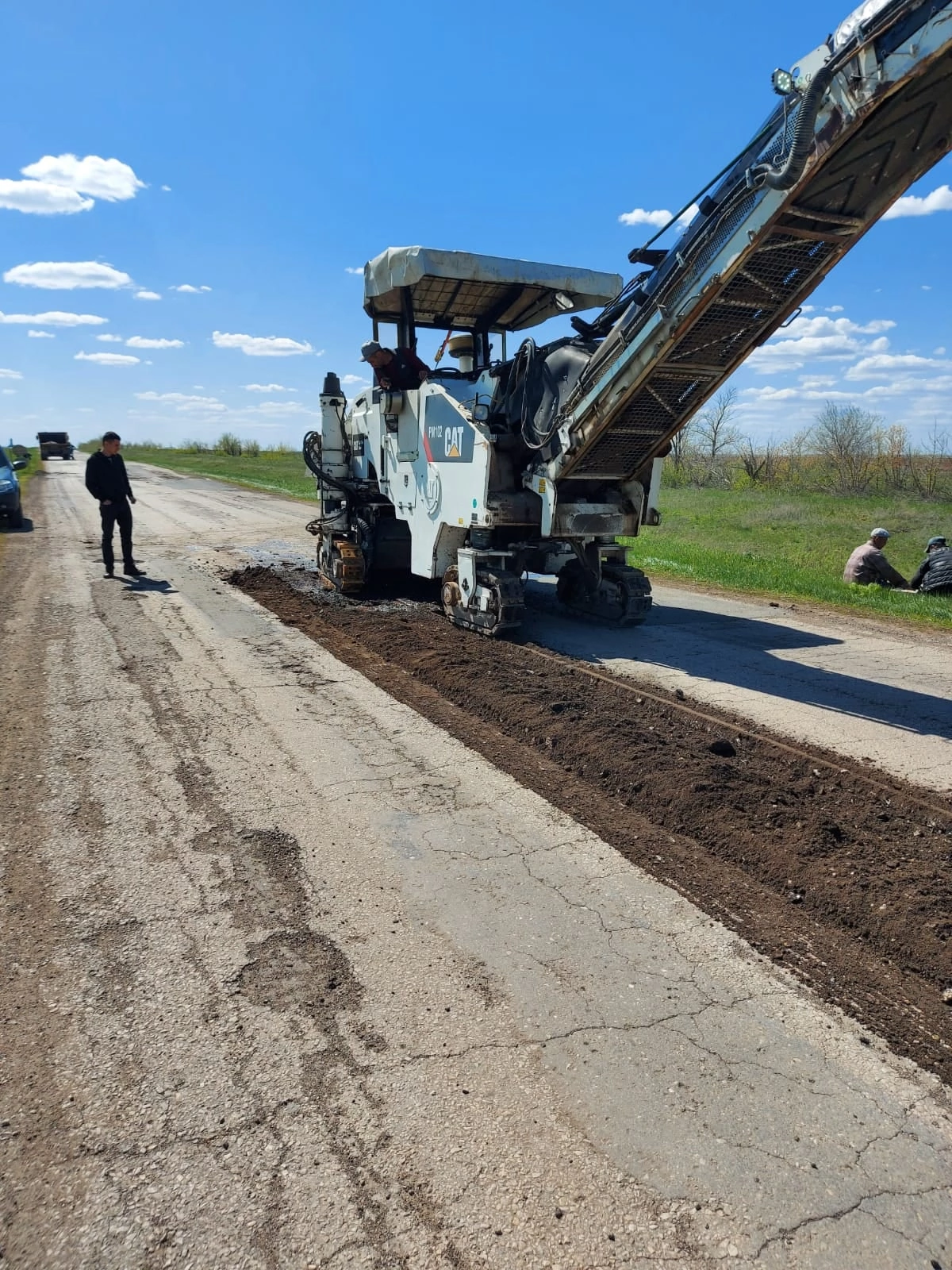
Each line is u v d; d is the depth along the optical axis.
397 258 8.43
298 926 3.38
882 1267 2.02
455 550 8.80
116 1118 2.41
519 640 8.15
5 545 13.79
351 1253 2.02
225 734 5.48
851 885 3.69
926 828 4.25
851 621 9.77
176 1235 2.06
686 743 5.27
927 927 3.36
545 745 5.39
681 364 6.38
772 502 26.89
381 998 2.95
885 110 4.51
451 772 4.97
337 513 11.07
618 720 5.63
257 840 4.08
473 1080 2.58
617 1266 2.01
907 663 7.75
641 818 4.45
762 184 5.07
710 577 12.58
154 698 6.16
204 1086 2.54
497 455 7.91
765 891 3.74
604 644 8.23
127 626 8.29
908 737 5.71
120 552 13.35
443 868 3.87
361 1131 2.38
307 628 8.56
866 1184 2.26
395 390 9.25
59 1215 2.11
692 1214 2.15
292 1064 2.63
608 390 6.66
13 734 5.38
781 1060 2.72
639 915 3.53
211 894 3.60
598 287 8.88
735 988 3.07
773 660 7.78
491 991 3.01
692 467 40.09
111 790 4.60
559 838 4.19
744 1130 2.42
